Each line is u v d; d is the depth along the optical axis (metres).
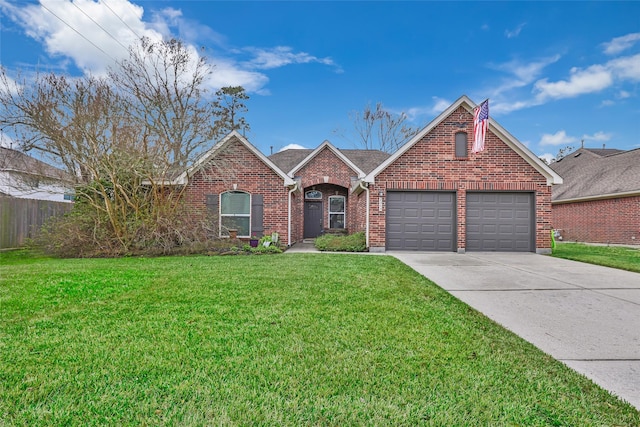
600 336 4.06
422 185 12.70
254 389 2.74
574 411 2.52
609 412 2.52
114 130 11.13
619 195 17.12
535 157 12.47
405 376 2.98
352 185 17.06
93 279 6.79
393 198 12.91
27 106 11.20
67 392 2.66
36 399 2.57
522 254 11.98
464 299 5.70
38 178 12.86
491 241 12.73
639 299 5.72
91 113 11.03
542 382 2.92
